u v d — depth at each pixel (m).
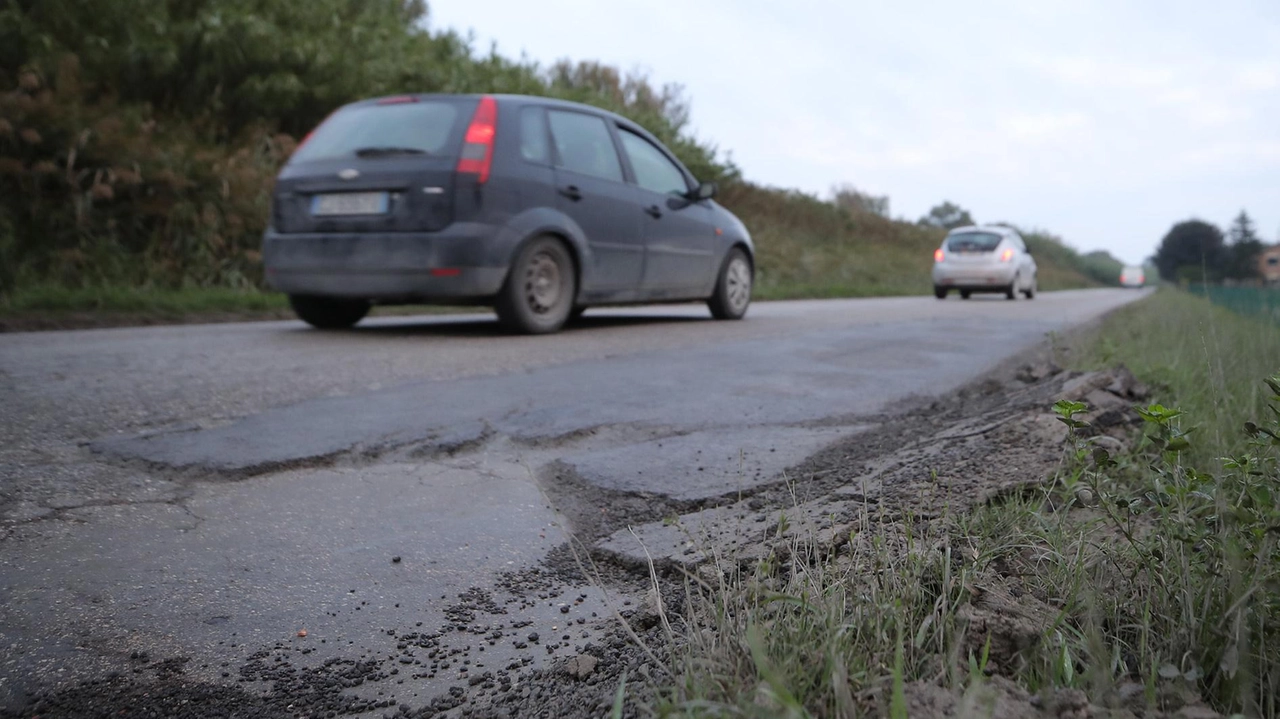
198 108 11.05
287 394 3.77
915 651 1.28
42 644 1.60
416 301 6.04
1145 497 1.74
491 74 15.87
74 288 8.10
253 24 11.38
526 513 2.38
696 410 3.65
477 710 1.42
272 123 11.45
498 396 3.86
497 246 5.83
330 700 1.47
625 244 6.87
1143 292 26.62
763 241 21.22
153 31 10.98
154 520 2.23
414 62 13.89
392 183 5.78
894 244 31.30
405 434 3.10
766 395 4.04
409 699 1.48
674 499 2.45
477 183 5.76
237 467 2.66
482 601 1.85
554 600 1.86
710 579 1.81
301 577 1.94
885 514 2.02
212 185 9.84
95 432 2.98
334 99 12.12
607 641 1.64
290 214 6.14
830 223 28.59
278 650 1.63
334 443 2.94
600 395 3.94
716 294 8.09
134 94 10.66
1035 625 1.36
